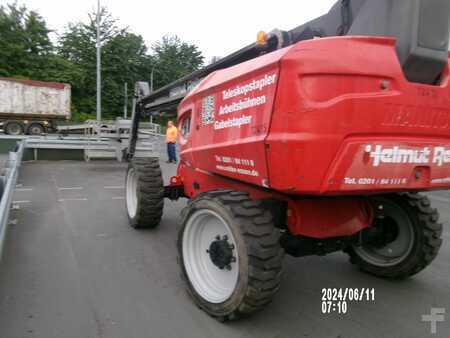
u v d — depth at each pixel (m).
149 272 4.02
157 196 5.26
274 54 2.60
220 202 2.92
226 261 2.99
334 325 3.05
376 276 4.03
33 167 12.59
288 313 3.22
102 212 6.64
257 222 2.73
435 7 2.58
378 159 2.50
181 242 3.37
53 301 3.34
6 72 41.84
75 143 14.23
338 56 2.36
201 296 3.18
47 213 6.50
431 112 2.64
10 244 4.83
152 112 7.22
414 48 2.54
